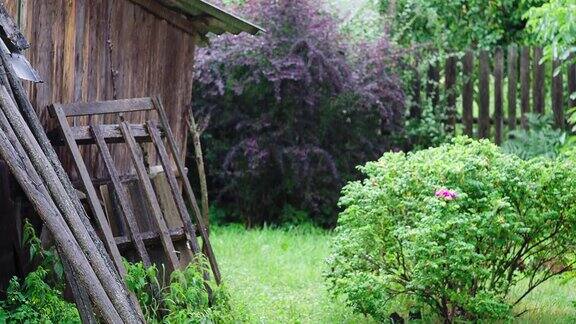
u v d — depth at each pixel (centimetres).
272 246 1163
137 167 708
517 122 1396
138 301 645
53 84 691
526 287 920
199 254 722
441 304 766
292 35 1328
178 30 844
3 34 596
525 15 1018
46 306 633
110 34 752
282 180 1374
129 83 778
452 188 737
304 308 827
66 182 566
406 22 1573
